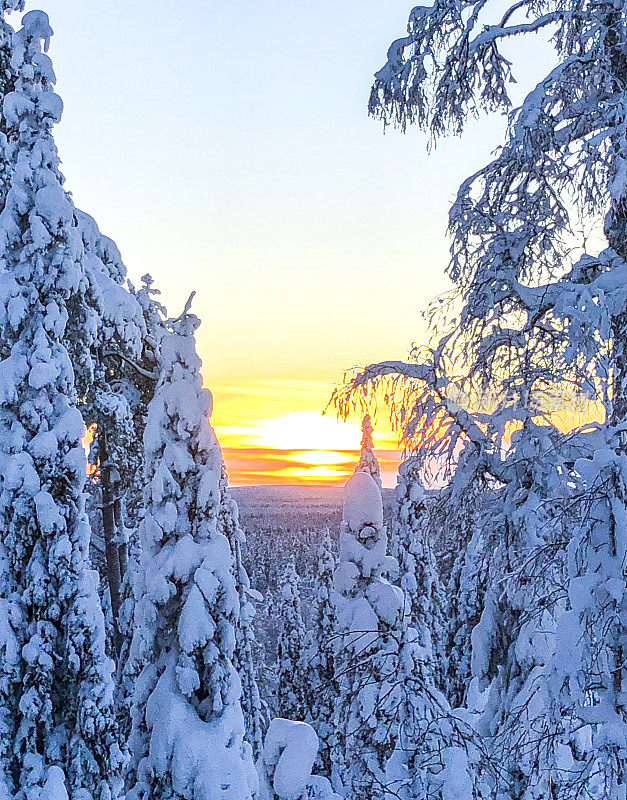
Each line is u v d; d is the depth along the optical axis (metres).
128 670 16.69
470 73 9.30
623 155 7.47
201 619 10.12
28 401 14.40
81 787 13.45
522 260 9.12
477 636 9.11
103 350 18.41
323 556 27.36
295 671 31.28
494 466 8.95
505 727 8.27
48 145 15.52
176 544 10.60
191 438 10.91
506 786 8.31
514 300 8.80
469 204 9.11
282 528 117.69
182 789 9.55
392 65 9.54
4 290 14.62
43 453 14.15
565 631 6.55
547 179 8.91
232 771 9.68
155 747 9.80
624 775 6.34
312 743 9.73
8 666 13.65
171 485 10.63
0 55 16.55
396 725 9.62
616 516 6.38
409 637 9.07
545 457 8.33
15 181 15.09
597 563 6.59
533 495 8.44
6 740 13.48
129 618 17.36
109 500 19.50
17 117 15.50
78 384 16.73
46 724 13.65
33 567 13.98
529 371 8.42
